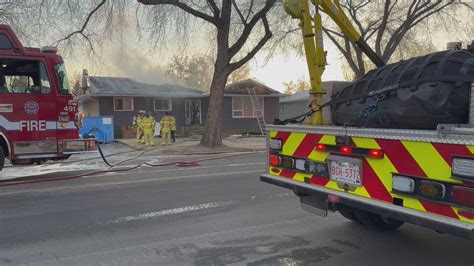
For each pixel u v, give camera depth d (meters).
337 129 3.74
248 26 16.77
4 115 8.73
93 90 25.11
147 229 5.25
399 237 4.87
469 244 4.61
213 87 17.41
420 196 3.01
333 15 5.49
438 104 3.31
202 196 7.17
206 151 16.19
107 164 11.35
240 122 28.61
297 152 4.29
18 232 5.16
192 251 4.43
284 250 4.45
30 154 8.99
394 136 3.19
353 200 3.54
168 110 27.19
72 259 4.22
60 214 6.03
